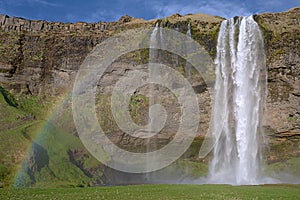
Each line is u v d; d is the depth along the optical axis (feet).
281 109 243.40
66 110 269.85
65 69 292.81
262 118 246.27
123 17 311.68
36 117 267.59
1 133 221.46
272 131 244.42
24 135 225.56
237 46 256.11
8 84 291.99
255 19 255.50
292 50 241.55
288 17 254.47
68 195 126.11
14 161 194.70
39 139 227.81
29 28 319.27
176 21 268.62
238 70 253.65
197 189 144.56
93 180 214.69
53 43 302.25
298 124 237.25
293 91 240.94
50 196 123.34
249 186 160.35
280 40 245.65
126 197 119.75
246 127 248.32
